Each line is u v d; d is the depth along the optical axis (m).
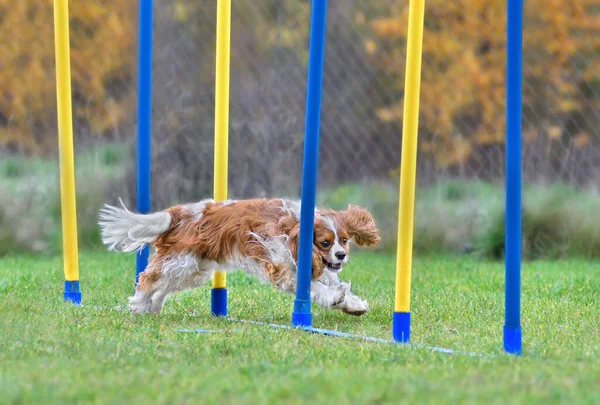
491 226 14.12
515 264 6.75
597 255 13.98
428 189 14.45
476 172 14.57
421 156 14.59
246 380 5.74
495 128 14.64
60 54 9.32
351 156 14.84
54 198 14.45
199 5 14.77
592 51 14.69
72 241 9.44
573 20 14.70
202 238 8.63
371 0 15.16
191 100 14.63
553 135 14.45
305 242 7.98
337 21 15.07
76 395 5.20
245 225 8.56
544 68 14.66
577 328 8.08
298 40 14.87
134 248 8.86
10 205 14.29
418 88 7.11
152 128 14.50
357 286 10.96
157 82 14.64
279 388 5.38
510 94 6.52
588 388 5.46
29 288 10.28
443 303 9.50
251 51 14.77
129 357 6.44
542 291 10.31
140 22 9.36
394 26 15.07
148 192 9.39
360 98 14.93
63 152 9.38
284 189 14.52
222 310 8.98
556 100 14.56
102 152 14.52
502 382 5.61
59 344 6.87
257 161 14.55
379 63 15.00
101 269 12.25
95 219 14.38
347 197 14.52
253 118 14.61
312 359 6.54
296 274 8.52
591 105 14.52
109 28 14.81
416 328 8.12
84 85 14.69
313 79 7.76
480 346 7.17
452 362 6.38
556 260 13.97
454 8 14.84
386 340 7.45
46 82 14.81
